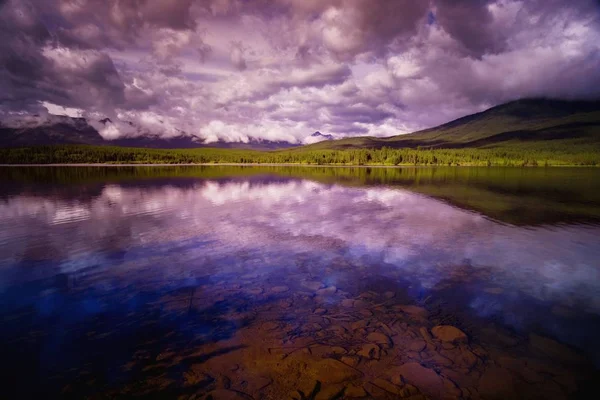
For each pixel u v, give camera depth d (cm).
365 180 6359
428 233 1873
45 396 614
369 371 678
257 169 12694
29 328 862
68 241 1708
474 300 1020
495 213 2517
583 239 1741
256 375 666
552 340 797
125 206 2866
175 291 1093
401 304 994
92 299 1034
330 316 918
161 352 750
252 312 944
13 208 2778
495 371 678
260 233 1872
